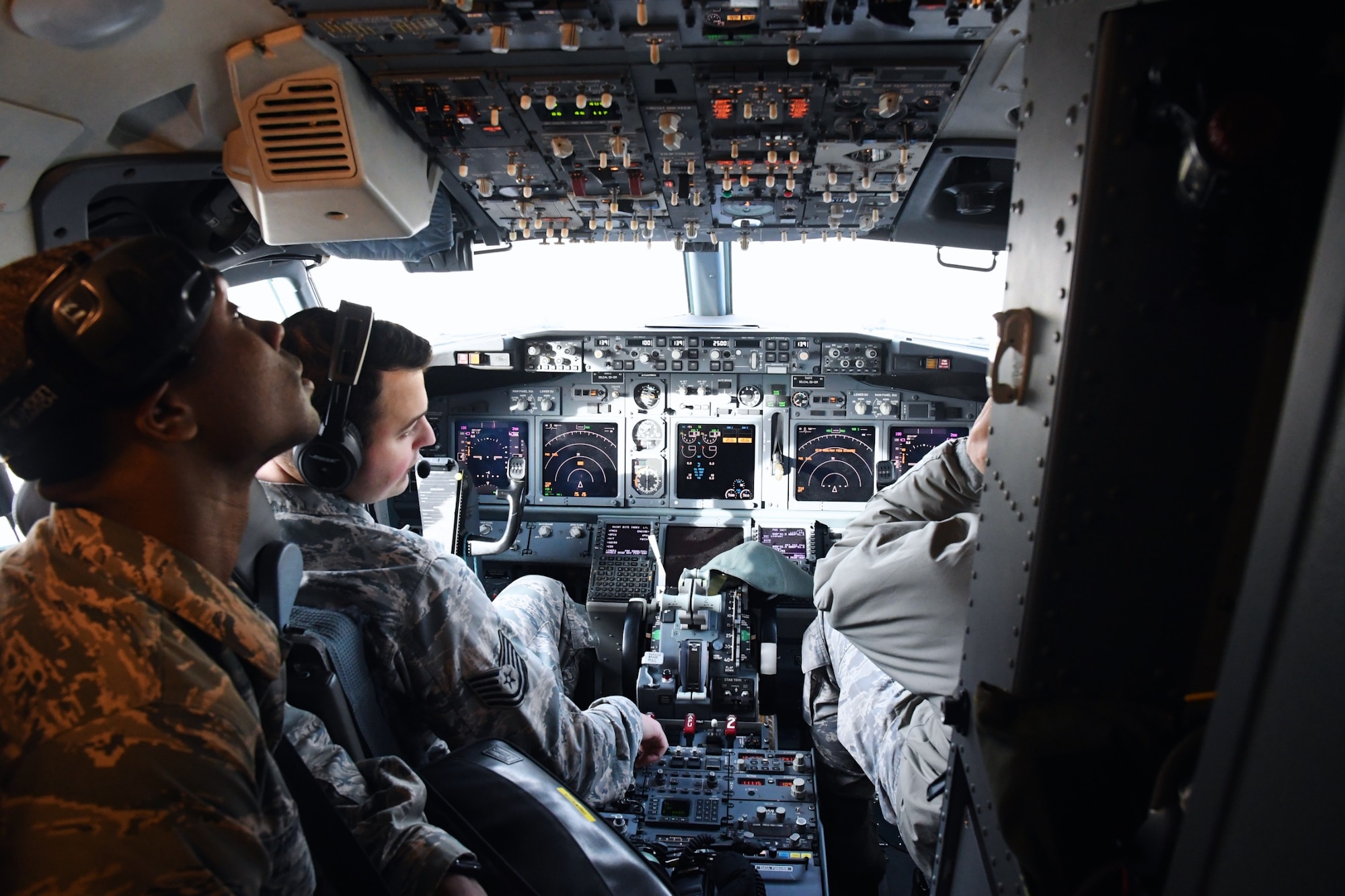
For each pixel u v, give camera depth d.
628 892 1.33
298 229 2.16
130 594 0.76
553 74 1.88
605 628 4.01
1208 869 0.61
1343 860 0.47
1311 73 0.70
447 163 2.38
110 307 0.76
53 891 0.64
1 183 1.84
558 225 3.04
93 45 1.59
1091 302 0.83
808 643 3.05
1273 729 0.54
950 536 1.85
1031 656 0.95
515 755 1.50
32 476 0.80
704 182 2.55
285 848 0.89
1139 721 0.90
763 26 1.66
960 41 1.72
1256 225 0.74
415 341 1.64
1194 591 0.89
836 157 2.34
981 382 4.04
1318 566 0.50
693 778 2.48
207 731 0.73
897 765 2.18
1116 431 0.86
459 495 3.40
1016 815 0.91
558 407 4.29
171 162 2.12
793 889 2.04
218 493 0.89
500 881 1.28
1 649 0.73
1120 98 0.77
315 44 1.71
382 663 1.50
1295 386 0.54
